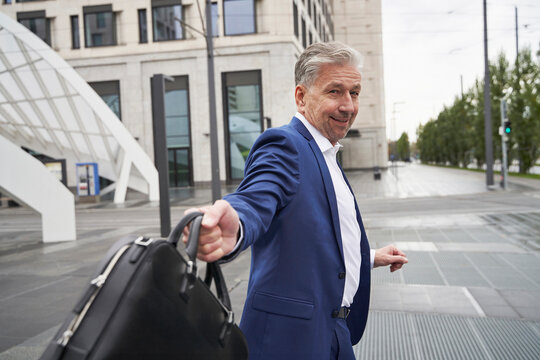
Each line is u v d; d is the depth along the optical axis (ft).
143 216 44.04
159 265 1.99
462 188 62.34
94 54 88.89
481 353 9.83
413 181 83.66
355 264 4.61
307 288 3.95
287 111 84.58
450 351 9.99
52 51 54.24
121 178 62.75
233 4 85.61
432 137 198.70
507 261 18.21
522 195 48.11
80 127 64.80
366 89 147.23
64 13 88.53
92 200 64.44
